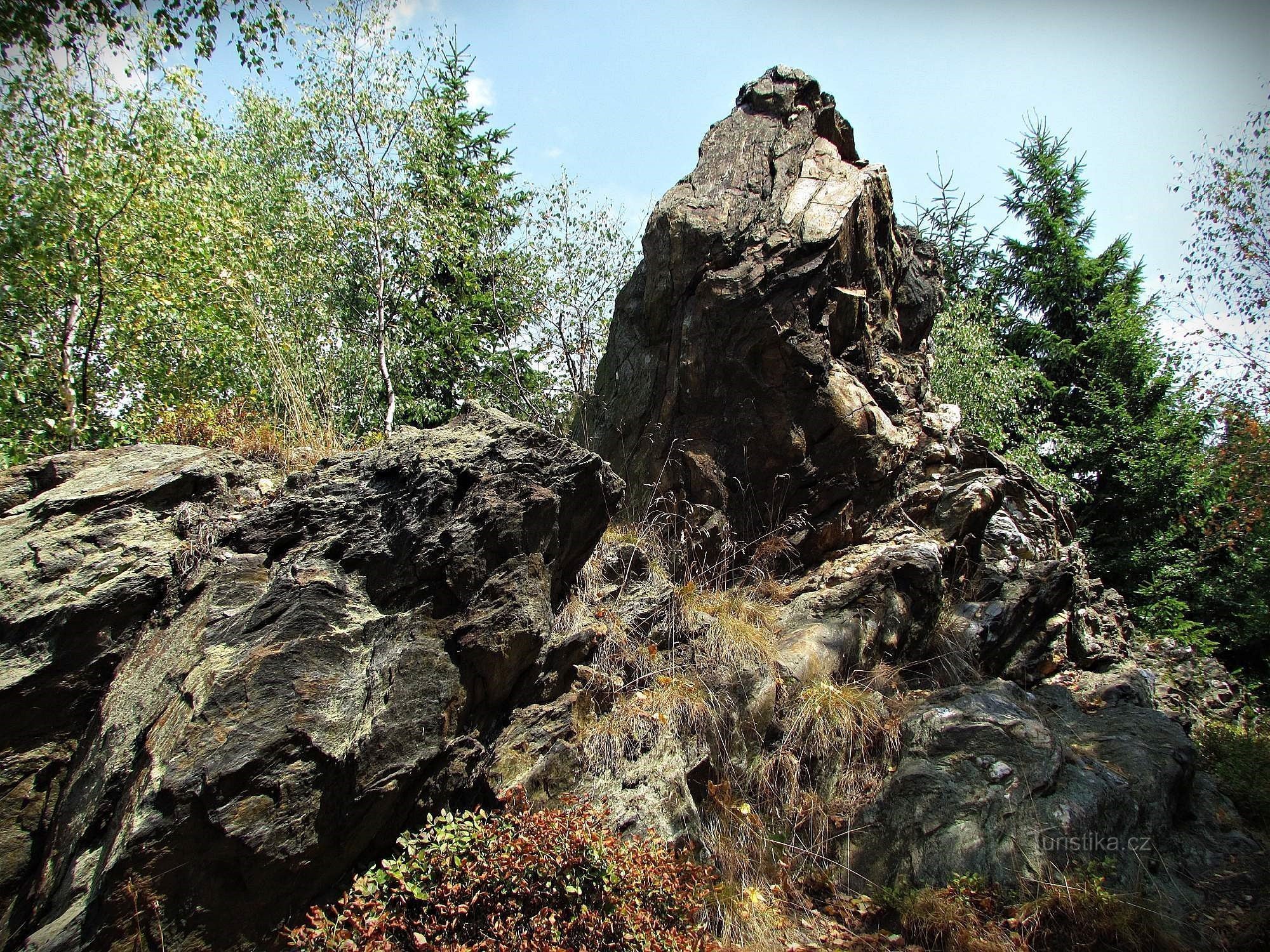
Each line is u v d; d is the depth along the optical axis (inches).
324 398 327.3
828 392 271.9
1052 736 207.6
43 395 354.3
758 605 247.1
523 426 198.7
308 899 143.8
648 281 288.4
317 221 539.5
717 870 180.1
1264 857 194.1
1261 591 531.5
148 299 364.2
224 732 137.2
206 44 326.3
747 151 306.5
